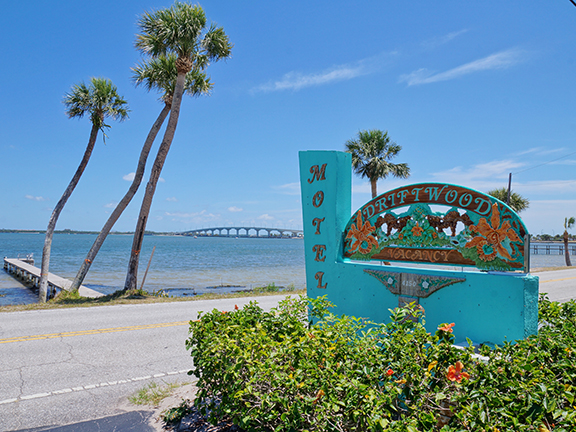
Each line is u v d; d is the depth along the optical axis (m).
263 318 4.20
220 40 14.59
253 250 90.50
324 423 2.47
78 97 15.48
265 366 2.93
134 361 6.35
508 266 3.93
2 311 10.83
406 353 2.71
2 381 5.41
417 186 4.73
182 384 5.34
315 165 5.96
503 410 2.12
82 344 7.29
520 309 3.70
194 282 26.38
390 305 4.80
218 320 4.20
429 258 4.57
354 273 5.27
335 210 5.64
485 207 4.11
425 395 2.50
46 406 4.63
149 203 15.25
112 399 4.84
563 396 2.23
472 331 4.01
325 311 3.94
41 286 15.45
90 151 16.36
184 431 3.86
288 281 26.94
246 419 2.81
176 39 14.15
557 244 103.00
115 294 14.49
